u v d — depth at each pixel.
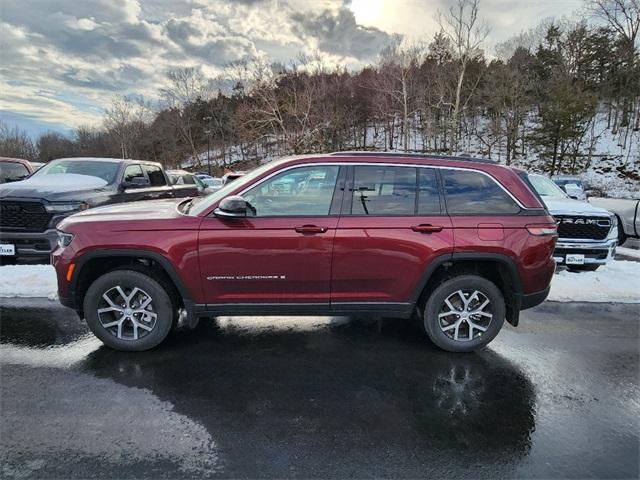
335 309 3.79
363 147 52.84
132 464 2.37
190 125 63.34
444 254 3.69
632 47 42.22
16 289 5.43
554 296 5.63
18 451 2.46
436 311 3.87
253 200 3.69
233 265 3.63
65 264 3.65
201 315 3.77
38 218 6.12
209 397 3.08
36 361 3.62
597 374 3.56
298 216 3.65
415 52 42.97
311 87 37.62
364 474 2.33
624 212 10.96
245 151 57.53
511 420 2.88
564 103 35.16
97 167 7.91
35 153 80.19
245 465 2.38
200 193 10.95
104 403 2.98
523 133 44.03
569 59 45.22
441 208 3.76
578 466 2.44
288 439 2.62
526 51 48.94
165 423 2.75
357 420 2.84
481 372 3.56
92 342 4.02
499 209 3.81
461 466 2.42
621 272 6.93
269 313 3.78
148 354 3.77
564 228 7.01
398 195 3.75
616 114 44.97
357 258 3.66
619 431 2.79
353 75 55.69
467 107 43.16
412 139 52.78
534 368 3.65
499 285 4.07
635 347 4.12
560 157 36.06
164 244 3.59
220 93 62.12
